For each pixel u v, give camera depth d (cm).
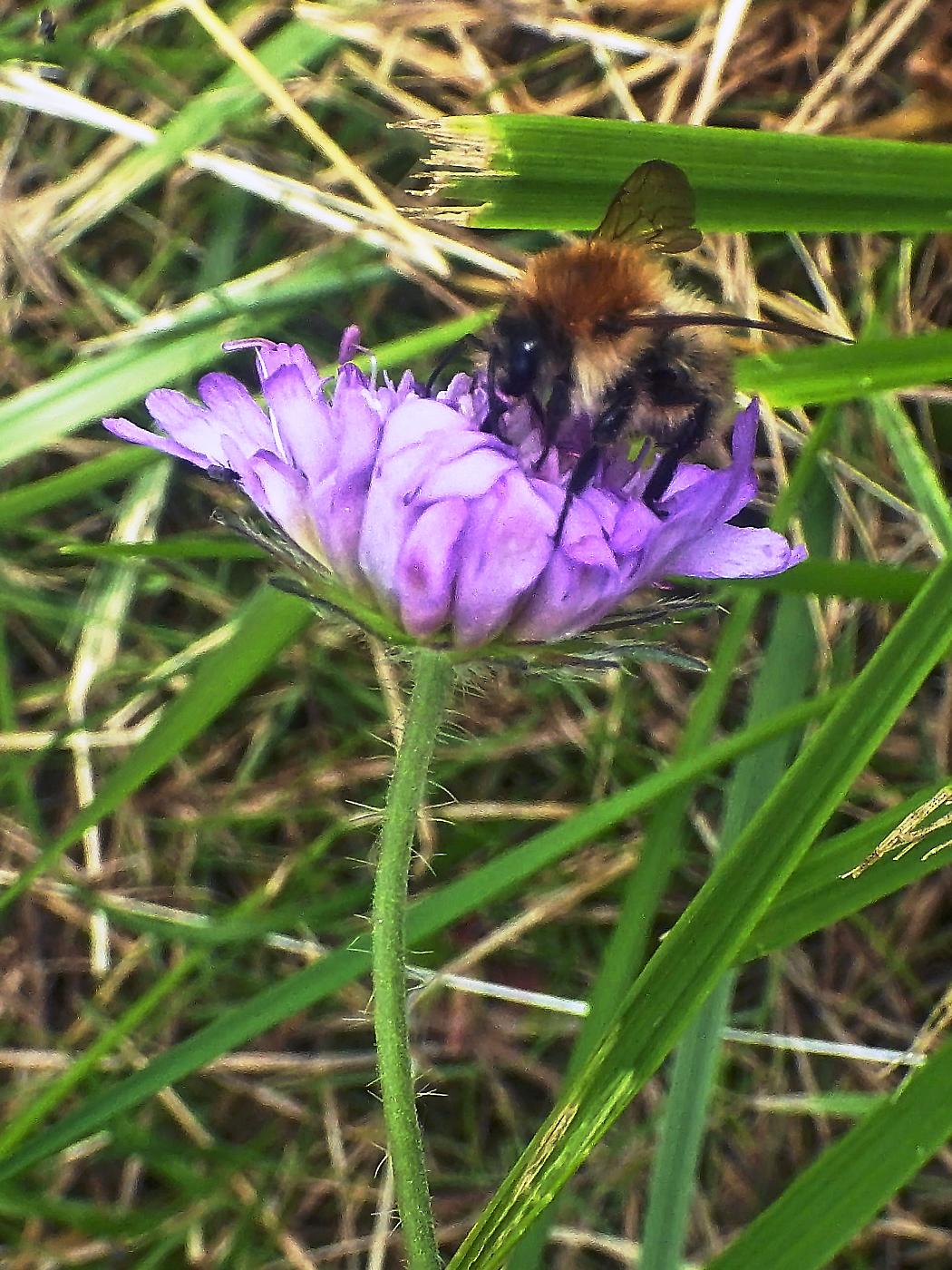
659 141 8
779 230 8
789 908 7
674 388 6
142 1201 9
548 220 8
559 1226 9
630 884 8
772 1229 6
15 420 9
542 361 6
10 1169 8
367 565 5
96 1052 8
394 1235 9
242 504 6
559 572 5
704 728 8
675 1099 8
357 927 9
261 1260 9
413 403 5
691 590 6
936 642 6
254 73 9
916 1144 6
